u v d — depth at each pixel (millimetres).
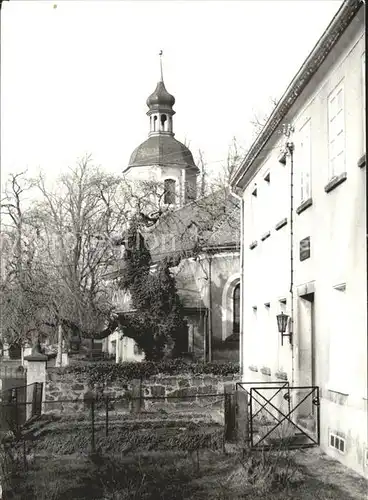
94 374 21781
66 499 9711
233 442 13156
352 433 10875
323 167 12742
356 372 10766
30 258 27984
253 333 20375
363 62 10672
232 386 19203
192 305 32094
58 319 27969
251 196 20609
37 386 19031
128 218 30625
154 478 10508
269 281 17656
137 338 30219
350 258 11125
